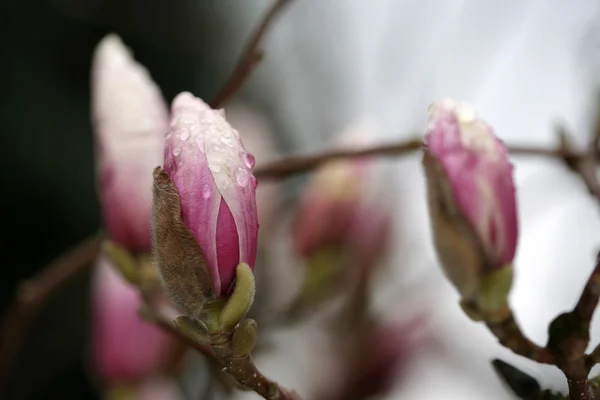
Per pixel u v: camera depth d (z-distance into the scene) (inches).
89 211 54.4
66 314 49.8
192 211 21.6
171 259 21.7
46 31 55.6
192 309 21.9
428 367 33.4
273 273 31.9
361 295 32.3
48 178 53.4
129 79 25.6
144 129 25.5
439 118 23.4
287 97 44.4
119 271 25.4
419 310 33.6
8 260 51.9
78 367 50.1
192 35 58.7
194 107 21.8
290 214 33.0
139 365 29.4
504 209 23.4
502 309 23.3
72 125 55.3
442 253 23.5
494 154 23.3
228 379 25.1
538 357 23.0
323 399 32.5
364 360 32.6
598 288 22.4
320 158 26.4
